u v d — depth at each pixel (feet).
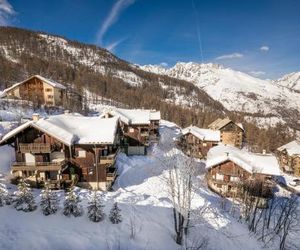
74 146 116.16
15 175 113.19
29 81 265.95
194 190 122.93
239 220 119.14
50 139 112.88
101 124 125.80
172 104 555.69
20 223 72.08
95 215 80.38
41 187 112.47
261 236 110.52
